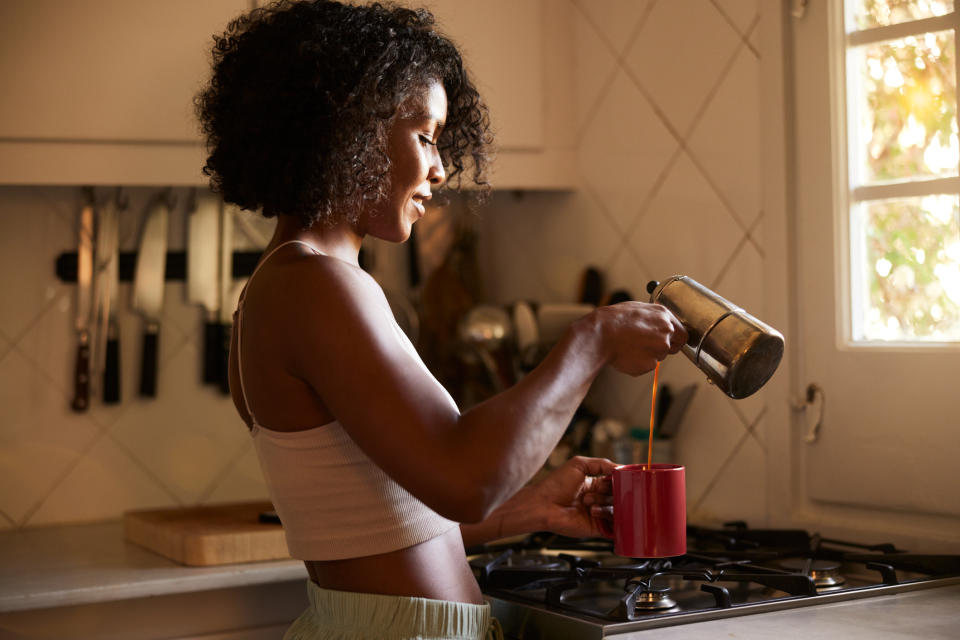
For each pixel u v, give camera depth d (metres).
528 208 2.18
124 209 1.93
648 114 1.84
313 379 0.85
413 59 0.96
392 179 0.97
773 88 1.58
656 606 1.16
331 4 0.95
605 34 1.93
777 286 1.59
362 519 0.93
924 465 1.40
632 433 1.81
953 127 1.39
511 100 1.94
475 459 0.80
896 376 1.44
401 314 2.10
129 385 1.93
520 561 1.48
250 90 0.92
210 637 1.45
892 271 1.47
